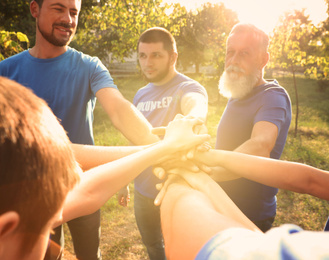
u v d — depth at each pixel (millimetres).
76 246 1918
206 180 740
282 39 10062
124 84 24641
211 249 332
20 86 354
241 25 1847
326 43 9031
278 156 1771
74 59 1629
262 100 1697
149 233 2389
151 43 2193
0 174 304
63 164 368
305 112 13781
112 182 652
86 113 1729
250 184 1693
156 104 2312
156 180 2219
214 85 24281
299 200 4605
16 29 12109
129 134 1180
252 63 1791
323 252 221
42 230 359
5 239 326
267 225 1816
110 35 10953
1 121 308
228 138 1898
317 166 6430
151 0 8227
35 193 329
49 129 351
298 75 36500
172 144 815
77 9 1497
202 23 27984
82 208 592
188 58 31500
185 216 484
